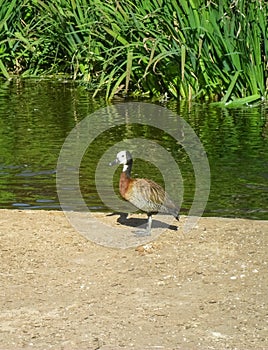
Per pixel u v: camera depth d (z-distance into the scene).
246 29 19.39
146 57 20.30
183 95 20.53
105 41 21.92
